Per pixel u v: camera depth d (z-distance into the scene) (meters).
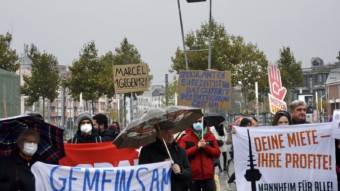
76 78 49.50
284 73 61.69
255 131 8.73
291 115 9.67
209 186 10.22
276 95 22.12
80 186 7.54
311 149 8.66
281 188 8.69
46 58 52.25
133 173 7.75
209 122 18.05
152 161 7.95
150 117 7.59
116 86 16.61
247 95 54.31
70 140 10.97
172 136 8.00
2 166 7.01
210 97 13.27
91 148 9.42
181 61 50.31
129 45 58.59
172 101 82.69
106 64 52.06
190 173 8.00
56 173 7.40
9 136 7.41
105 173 7.65
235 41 51.41
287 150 8.70
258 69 52.97
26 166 7.14
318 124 8.66
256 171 8.71
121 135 7.73
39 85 51.78
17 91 18.73
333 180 8.62
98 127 11.04
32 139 6.95
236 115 40.56
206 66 50.28
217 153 10.24
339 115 8.33
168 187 7.79
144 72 16.55
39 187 7.27
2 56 40.78
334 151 8.62
